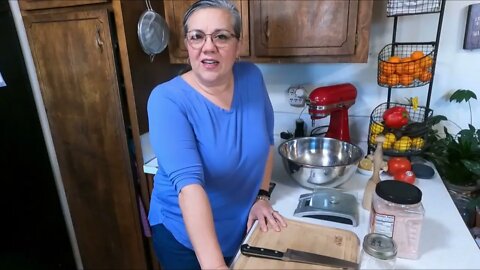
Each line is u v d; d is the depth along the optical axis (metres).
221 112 0.96
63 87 1.53
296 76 1.66
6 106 1.59
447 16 1.36
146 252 1.71
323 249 0.86
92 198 1.71
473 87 1.41
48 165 1.86
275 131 1.76
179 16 1.43
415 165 1.29
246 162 1.03
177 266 1.12
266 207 1.05
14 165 1.66
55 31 1.44
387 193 0.81
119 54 1.39
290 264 0.80
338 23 1.24
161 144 0.84
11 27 1.58
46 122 1.80
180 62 1.50
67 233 2.03
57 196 1.94
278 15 1.30
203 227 0.76
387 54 1.45
